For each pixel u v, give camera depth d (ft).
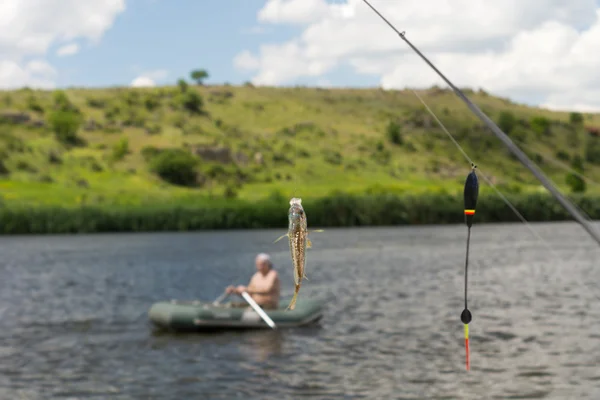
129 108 542.16
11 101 510.17
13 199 336.49
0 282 110.01
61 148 444.14
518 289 90.48
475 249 159.53
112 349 56.44
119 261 143.74
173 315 61.41
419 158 501.15
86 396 43.24
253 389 43.62
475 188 14.89
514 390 42.29
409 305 77.30
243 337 59.21
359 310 73.67
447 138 540.52
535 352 52.08
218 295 95.50
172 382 45.83
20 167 400.47
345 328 62.69
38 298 91.04
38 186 376.89
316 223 252.42
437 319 67.36
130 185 403.95
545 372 46.24
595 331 60.03
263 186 430.61
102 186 396.16
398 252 154.20
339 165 476.13
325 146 511.40
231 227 250.98
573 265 122.42
